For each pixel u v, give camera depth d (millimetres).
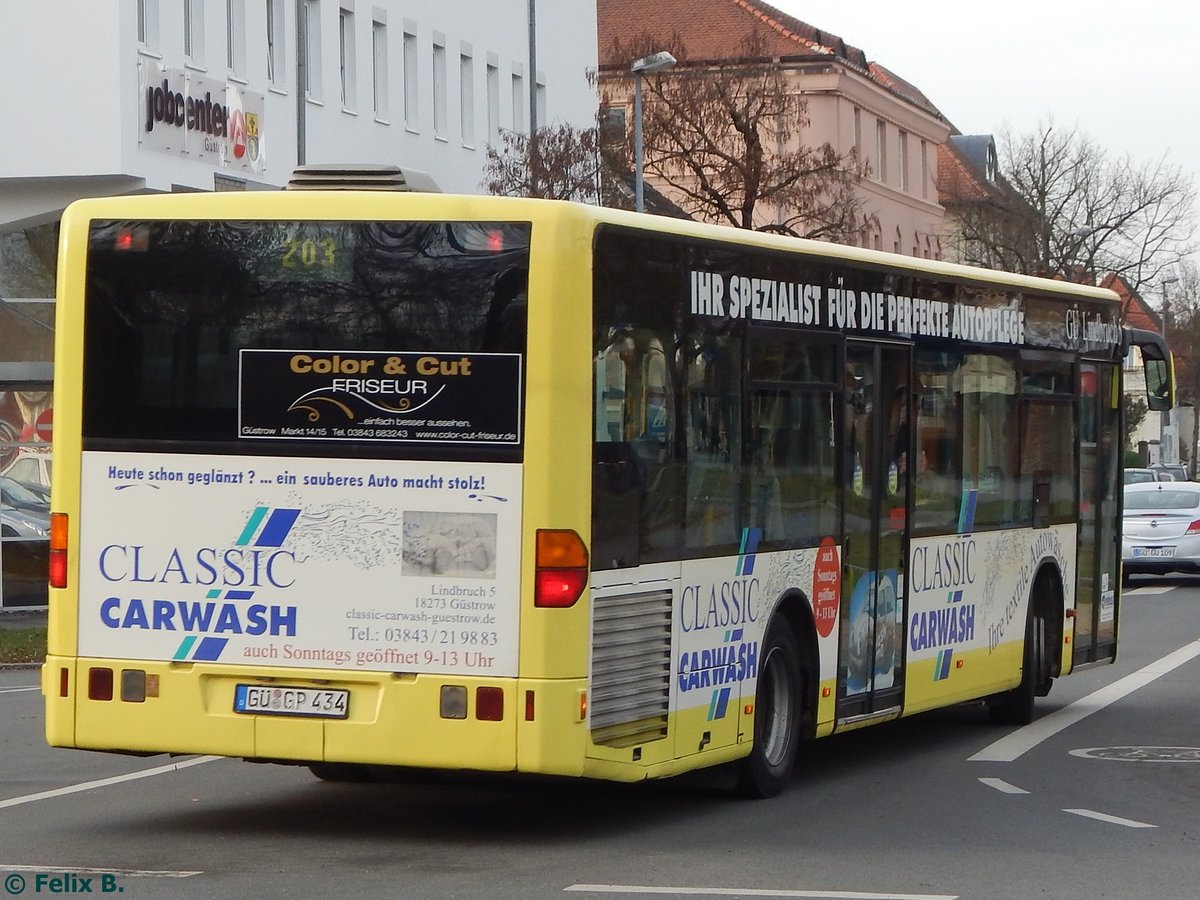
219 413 9852
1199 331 100750
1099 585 17047
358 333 9695
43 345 31375
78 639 10008
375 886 8719
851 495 12422
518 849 9828
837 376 12203
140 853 9648
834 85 74625
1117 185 73312
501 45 49719
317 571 9695
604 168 46094
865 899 8508
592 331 9594
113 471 9977
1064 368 16141
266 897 8445
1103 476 17094
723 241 10836
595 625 9617
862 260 12555
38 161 30781
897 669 13141
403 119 44438
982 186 86000
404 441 9617
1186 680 19234
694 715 10562
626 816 10969
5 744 14188
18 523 28406
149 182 31594
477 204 9617
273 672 9727
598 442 9633
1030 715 15750
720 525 10789
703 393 10617
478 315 9562
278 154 37969
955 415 14016
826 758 13719
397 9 44094
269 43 38250
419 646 9562
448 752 9500
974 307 14336
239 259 9859
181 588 9875
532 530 9453
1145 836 10422
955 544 14031
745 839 10188
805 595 11812
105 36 30562
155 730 9875
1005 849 9945
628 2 79625
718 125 48312
